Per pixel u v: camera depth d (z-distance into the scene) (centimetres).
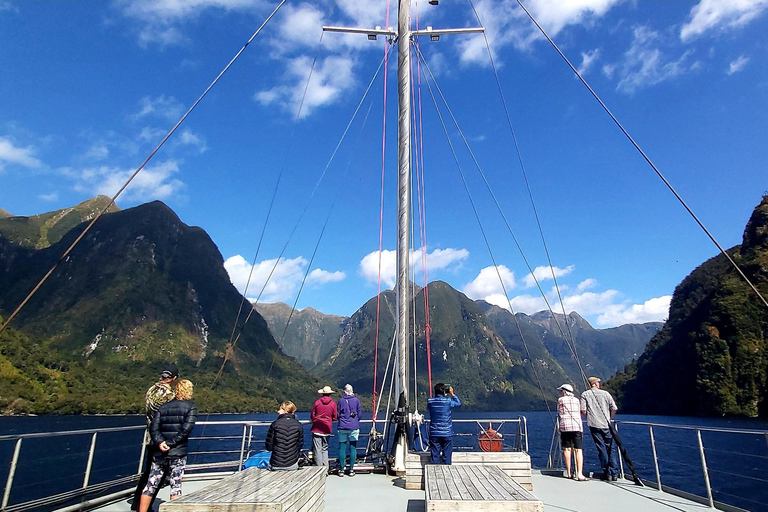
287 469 675
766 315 10106
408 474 813
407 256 936
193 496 483
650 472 2625
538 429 7638
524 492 512
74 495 681
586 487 855
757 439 4512
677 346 11588
